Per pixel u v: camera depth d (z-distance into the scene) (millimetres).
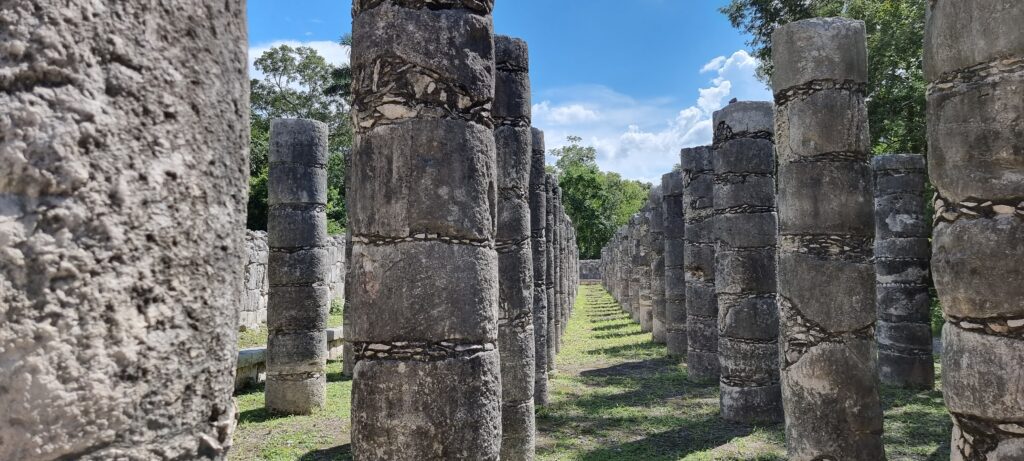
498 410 4711
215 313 1637
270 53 39500
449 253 4504
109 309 1402
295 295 10359
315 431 9234
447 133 4543
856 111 6828
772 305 9727
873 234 6832
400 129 4520
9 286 1292
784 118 7070
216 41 1648
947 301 3969
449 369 4430
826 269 6672
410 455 4348
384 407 4414
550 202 14781
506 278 7727
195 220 1576
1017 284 3637
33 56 1333
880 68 16328
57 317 1336
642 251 21938
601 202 49625
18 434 1299
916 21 15789
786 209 6996
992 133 3736
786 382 6871
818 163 6785
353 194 4758
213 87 1634
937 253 4066
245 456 8125
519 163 8031
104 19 1413
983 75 3807
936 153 4066
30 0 1338
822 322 6648
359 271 4633
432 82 4562
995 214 3760
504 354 7578
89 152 1381
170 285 1517
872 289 6715
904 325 12000
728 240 9961
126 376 1432
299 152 10477
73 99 1365
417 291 4449
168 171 1510
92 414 1377
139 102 1462
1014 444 3635
